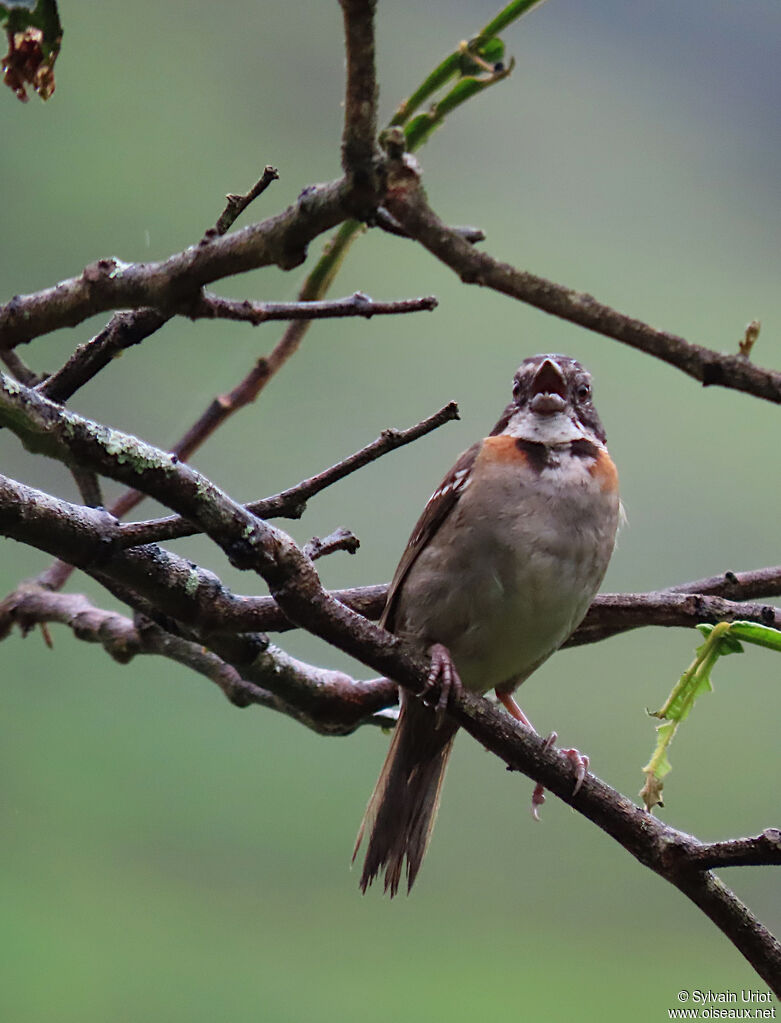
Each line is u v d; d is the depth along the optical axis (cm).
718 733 1373
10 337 406
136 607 570
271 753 1330
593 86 1717
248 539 434
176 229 1480
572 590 674
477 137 1630
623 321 307
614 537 698
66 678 1317
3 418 407
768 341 1535
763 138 1709
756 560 1399
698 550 1415
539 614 674
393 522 1338
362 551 1317
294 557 441
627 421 1455
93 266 392
